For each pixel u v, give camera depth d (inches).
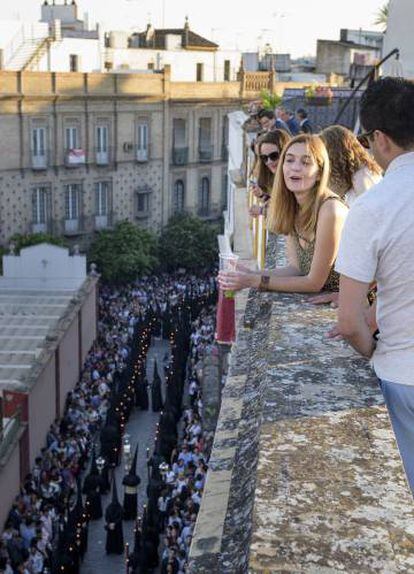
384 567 95.6
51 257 1721.2
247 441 135.8
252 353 199.0
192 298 1999.3
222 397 203.8
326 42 2723.9
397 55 558.6
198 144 2610.7
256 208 469.7
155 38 2938.0
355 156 242.4
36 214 2198.6
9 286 1723.7
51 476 1060.5
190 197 2625.5
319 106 716.7
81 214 2294.5
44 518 943.0
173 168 2544.3
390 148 146.9
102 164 2315.5
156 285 2246.6
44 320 1507.1
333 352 166.7
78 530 909.2
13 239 2041.1
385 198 142.1
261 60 3078.2
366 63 1352.1
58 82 2181.3
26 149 2139.5
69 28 2829.7
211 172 2674.7
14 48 2384.4
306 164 213.5
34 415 1133.7
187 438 1091.9
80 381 1498.5
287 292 218.1
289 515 105.0
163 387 1599.4
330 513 105.6
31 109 2130.9
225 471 173.2
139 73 2407.7
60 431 1217.4
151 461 1055.0
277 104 749.3
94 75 2260.1
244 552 107.4
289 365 159.2
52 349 1259.8
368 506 107.3
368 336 150.3
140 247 2224.4
